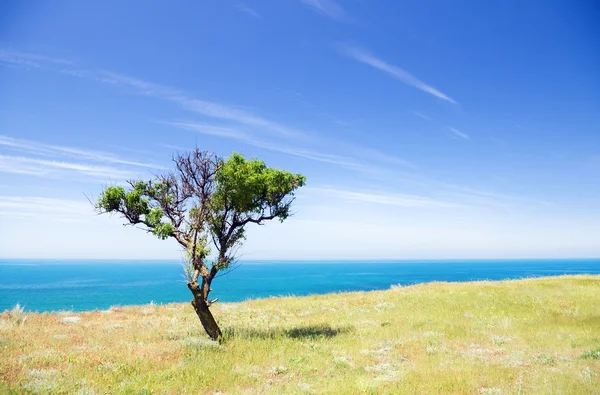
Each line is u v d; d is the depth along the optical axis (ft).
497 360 46.11
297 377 40.93
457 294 114.32
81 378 37.60
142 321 84.89
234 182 60.23
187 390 35.70
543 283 131.03
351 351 52.54
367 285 339.16
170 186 61.21
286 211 65.92
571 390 32.19
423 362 45.62
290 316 91.66
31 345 52.65
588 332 60.85
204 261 61.87
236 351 51.67
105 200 58.59
